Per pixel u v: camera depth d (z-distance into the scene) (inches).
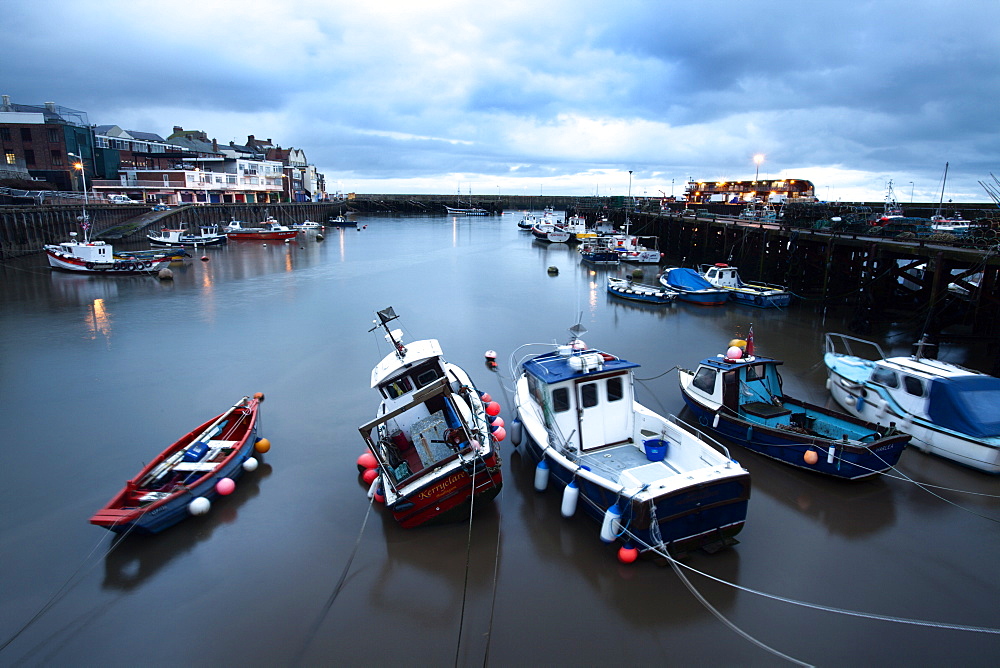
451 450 421.1
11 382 721.6
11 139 2581.2
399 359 530.3
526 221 3654.0
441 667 301.1
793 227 1338.6
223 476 453.7
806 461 464.4
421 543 401.1
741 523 372.8
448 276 1667.1
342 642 318.3
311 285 1480.1
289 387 702.5
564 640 316.8
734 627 324.2
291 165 4709.6
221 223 2967.5
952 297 904.9
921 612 335.0
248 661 306.8
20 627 329.4
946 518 422.9
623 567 371.9
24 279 1496.1
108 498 460.1
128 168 3233.3
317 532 414.9
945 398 494.6
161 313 1120.2
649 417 458.9
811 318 1093.8
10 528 419.2
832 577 362.6
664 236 2324.1
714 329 1011.3
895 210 1593.3
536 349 879.1
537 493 461.4
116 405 649.0
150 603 347.3
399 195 7160.4
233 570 375.2
